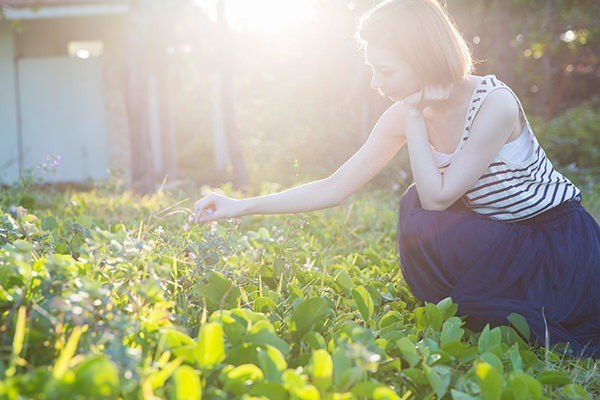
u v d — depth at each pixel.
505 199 2.38
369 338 1.77
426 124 2.46
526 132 2.37
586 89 17.17
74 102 11.06
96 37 11.16
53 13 10.02
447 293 2.41
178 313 2.07
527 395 1.67
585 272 2.36
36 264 1.95
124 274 2.04
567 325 2.37
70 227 2.75
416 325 2.33
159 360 1.65
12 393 1.26
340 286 2.67
